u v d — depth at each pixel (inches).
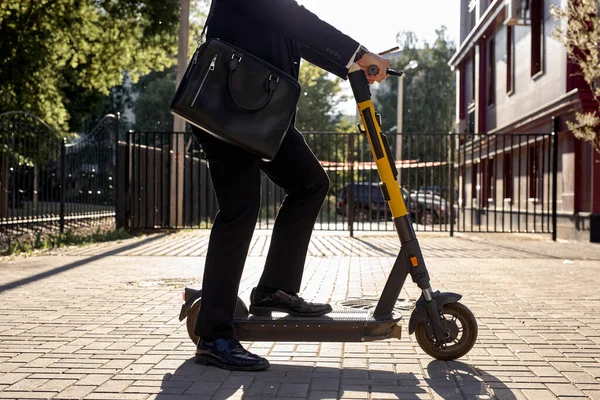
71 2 759.7
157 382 115.4
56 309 191.9
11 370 123.8
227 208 124.7
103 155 574.9
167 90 1514.5
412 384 114.7
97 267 305.9
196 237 498.3
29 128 489.4
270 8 119.6
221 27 124.3
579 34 412.2
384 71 124.4
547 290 234.8
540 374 122.0
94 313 185.5
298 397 106.7
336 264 326.6
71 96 1051.3
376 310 130.6
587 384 115.6
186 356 135.0
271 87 118.5
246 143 117.2
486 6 732.7
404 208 129.0
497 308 197.0
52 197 506.6
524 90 626.2
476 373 122.5
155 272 287.0
